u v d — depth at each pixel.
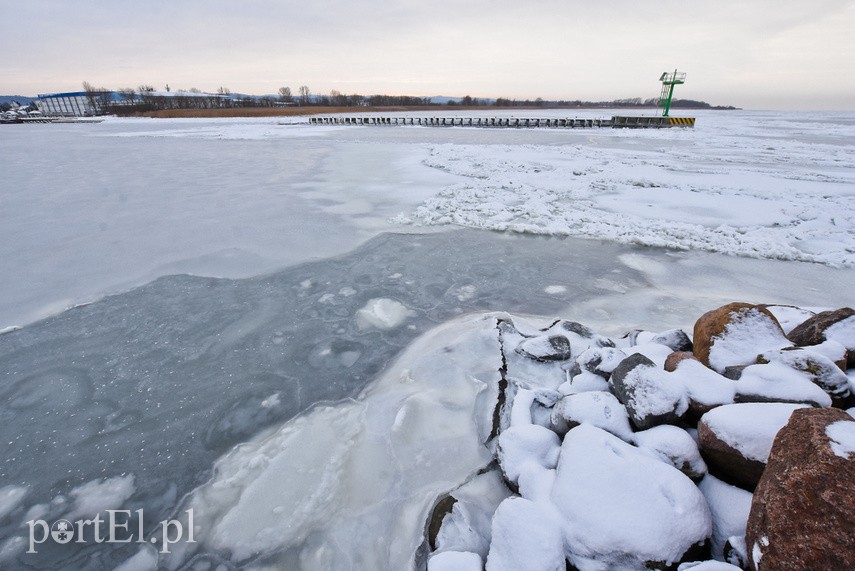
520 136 29.39
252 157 18.42
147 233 7.85
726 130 33.94
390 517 2.50
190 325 4.72
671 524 2.01
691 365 2.92
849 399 2.65
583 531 2.06
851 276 5.98
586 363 3.42
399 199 10.47
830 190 11.17
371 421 3.26
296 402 3.53
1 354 4.21
